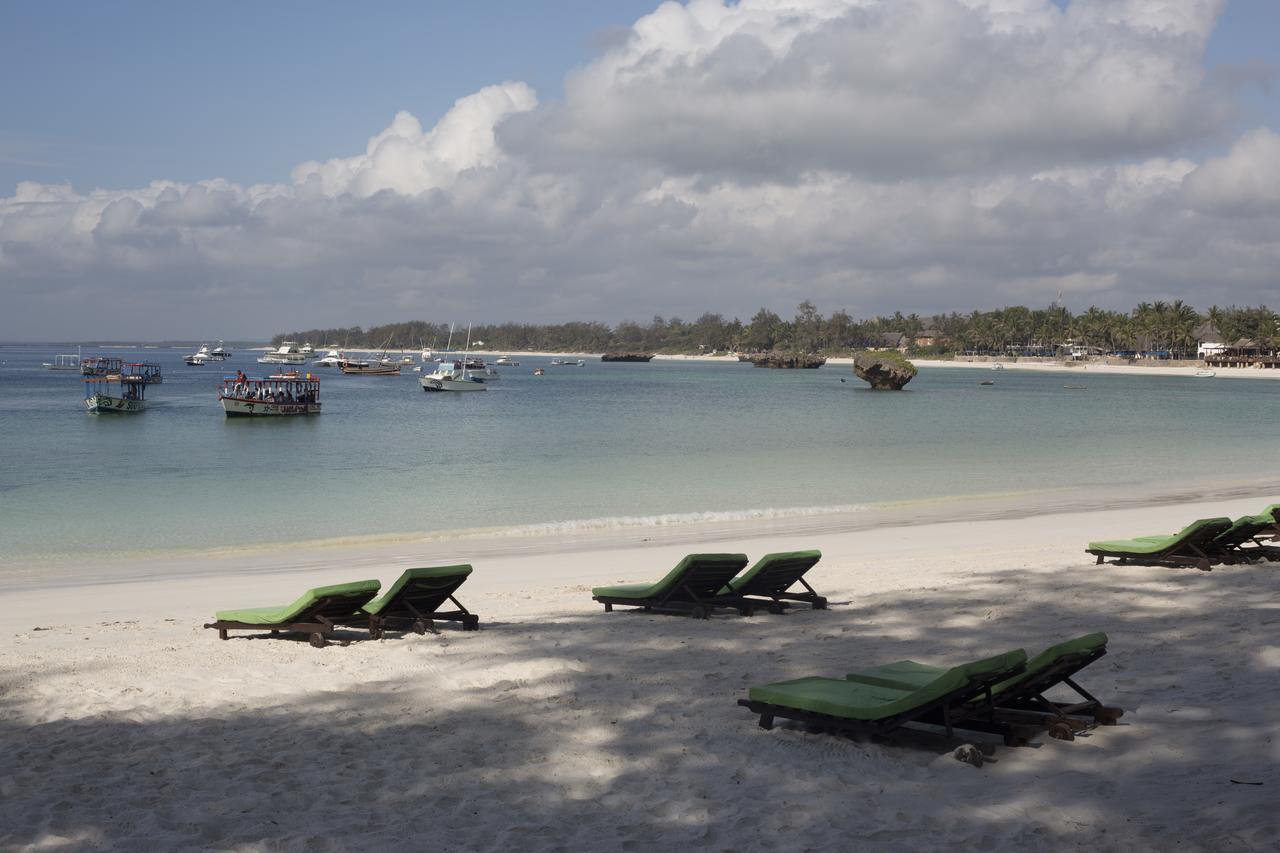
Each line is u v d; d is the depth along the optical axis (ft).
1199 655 28.86
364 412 262.26
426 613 36.11
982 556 53.93
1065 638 32.27
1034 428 196.54
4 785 19.97
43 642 35.99
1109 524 71.00
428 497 95.04
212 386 409.69
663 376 615.16
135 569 58.44
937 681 20.65
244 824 17.67
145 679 28.84
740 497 92.27
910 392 399.85
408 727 23.59
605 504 88.17
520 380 538.06
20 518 82.69
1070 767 19.47
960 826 16.72
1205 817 16.62
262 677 28.91
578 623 37.19
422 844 16.57
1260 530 49.78
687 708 24.79
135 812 18.33
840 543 62.54
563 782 19.54
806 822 17.08
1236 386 478.18
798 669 28.96
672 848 16.16
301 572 55.83
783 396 359.87
